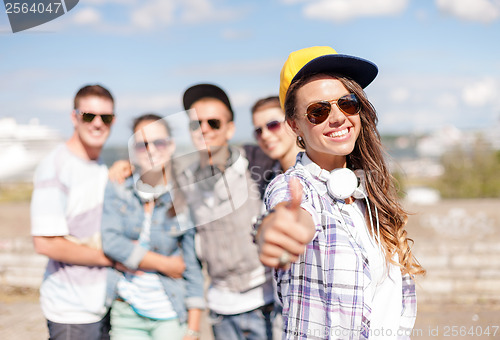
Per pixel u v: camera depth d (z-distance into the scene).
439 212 6.21
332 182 1.41
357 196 1.50
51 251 2.04
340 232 1.37
